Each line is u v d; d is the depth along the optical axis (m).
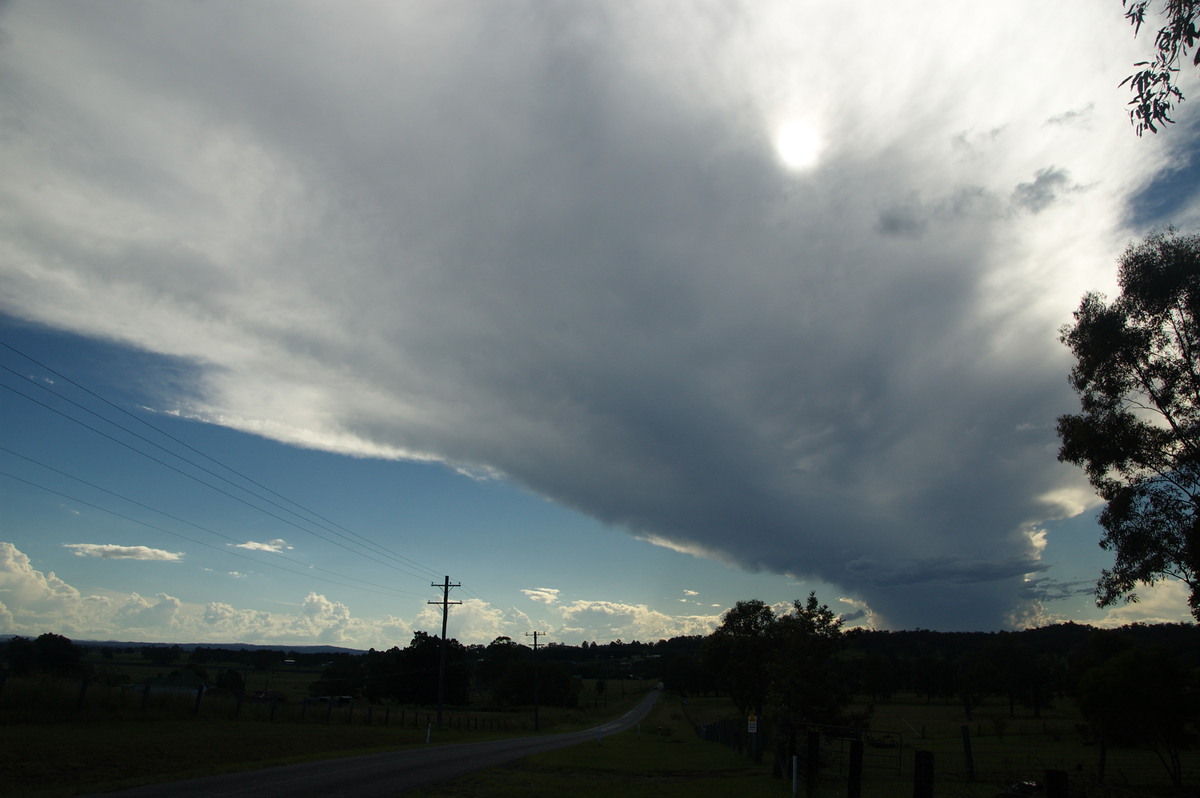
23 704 30.34
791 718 25.92
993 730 52.88
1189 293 24.11
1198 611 24.97
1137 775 25.72
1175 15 9.46
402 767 25.64
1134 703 22.34
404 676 103.12
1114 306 25.77
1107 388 26.06
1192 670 23.02
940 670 112.62
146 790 16.97
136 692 37.34
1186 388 24.66
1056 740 46.09
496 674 143.50
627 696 167.00
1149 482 25.89
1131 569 25.89
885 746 25.19
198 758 24.19
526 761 30.92
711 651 44.59
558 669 120.75
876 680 112.06
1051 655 95.69
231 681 74.12
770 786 21.98
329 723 48.34
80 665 54.06
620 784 23.16
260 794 16.97
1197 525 24.27
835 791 20.12
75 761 20.69
